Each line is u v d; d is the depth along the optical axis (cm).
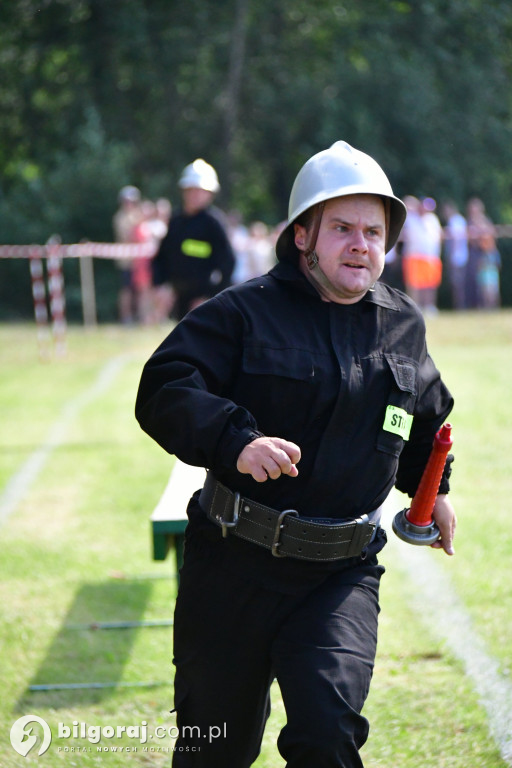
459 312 4844
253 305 666
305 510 657
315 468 653
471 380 2717
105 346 3747
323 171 675
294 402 653
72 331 4366
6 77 6069
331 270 669
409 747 843
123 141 6200
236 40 6069
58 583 1280
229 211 6278
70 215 5516
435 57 6469
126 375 3017
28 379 2981
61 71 6153
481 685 947
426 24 6394
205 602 663
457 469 1794
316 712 595
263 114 6406
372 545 679
